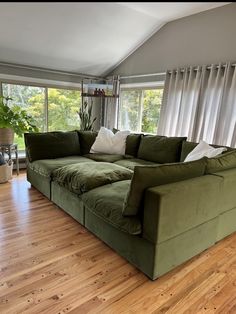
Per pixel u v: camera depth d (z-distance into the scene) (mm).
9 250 1958
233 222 2277
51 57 4137
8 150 3793
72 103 5020
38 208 2785
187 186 1675
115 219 1794
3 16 2984
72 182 2436
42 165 3006
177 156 3264
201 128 3650
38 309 1407
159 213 1523
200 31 3621
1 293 1512
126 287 1608
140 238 1687
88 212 2232
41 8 2980
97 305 1454
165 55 4133
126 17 3562
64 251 1981
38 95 4504
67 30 3498
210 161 2057
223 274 1770
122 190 2131
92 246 2070
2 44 3527
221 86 3416
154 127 4590
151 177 1612
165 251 1649
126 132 3941
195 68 3664
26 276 1670
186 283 1665
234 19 3240
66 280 1649
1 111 3586
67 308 1423
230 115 3324
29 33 3398
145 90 4641
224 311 1442
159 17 3742
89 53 4270
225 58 3393
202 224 1900
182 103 3848
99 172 2477
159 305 1472
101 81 5129
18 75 4113
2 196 3094
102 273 1735
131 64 4730
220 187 1982
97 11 3264
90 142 3873
